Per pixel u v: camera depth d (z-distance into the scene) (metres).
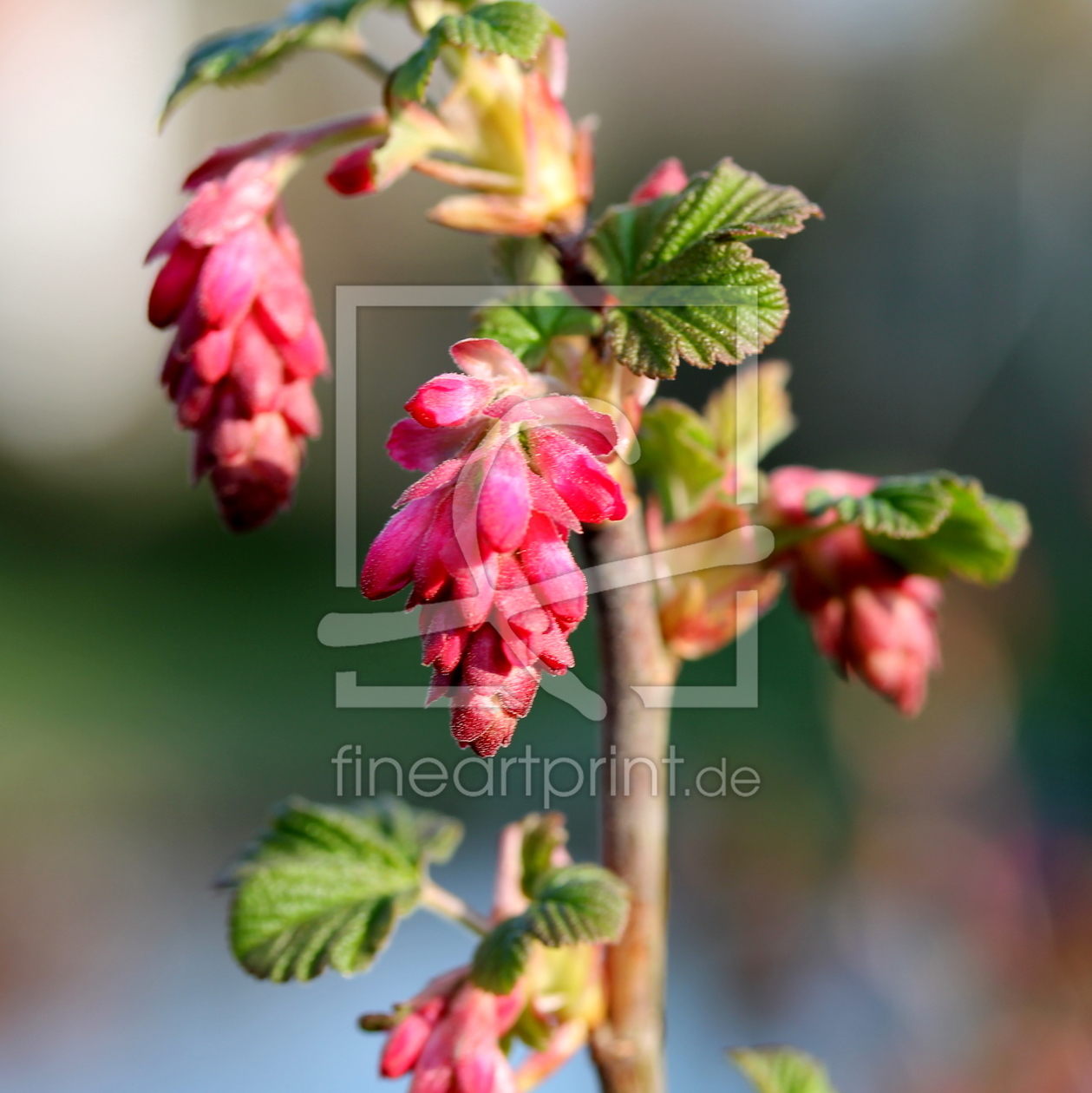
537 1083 1.74
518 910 1.81
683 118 13.48
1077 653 7.44
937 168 11.31
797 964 5.04
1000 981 4.73
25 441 13.72
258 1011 5.23
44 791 7.12
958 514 1.99
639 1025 1.79
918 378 10.89
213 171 1.80
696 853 5.75
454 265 9.50
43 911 5.97
